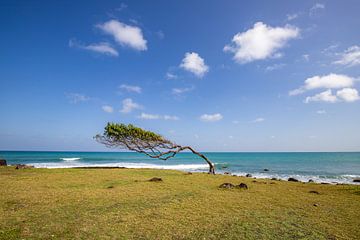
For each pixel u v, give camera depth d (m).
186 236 6.51
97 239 6.18
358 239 6.46
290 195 12.77
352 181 27.64
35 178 17.17
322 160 77.69
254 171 38.78
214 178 20.77
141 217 8.08
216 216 8.37
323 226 7.47
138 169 27.56
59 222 7.41
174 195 11.91
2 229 6.73
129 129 26.02
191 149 28.09
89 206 9.40
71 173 20.95
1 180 15.86
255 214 8.70
